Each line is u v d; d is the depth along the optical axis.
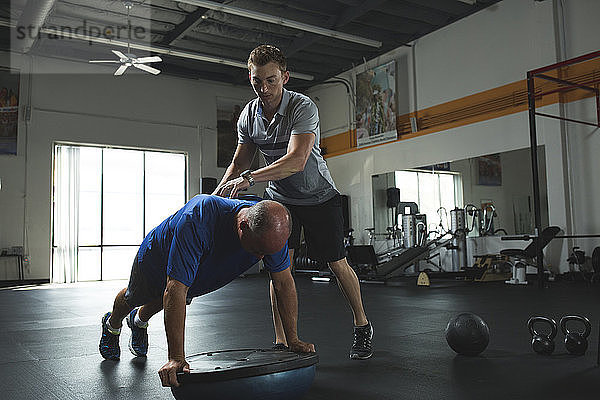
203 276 1.73
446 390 1.76
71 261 9.96
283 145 2.25
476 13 8.67
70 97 10.20
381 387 1.82
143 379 2.03
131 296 2.05
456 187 8.87
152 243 1.82
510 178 8.05
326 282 8.12
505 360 2.21
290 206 2.35
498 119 8.29
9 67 9.74
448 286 6.71
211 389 1.42
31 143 9.78
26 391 1.88
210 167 11.57
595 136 7.08
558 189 7.40
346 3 8.46
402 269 7.42
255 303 5.23
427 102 9.54
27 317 4.43
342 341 2.85
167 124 11.14
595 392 1.69
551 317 3.60
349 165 11.23
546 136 7.57
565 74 7.43
